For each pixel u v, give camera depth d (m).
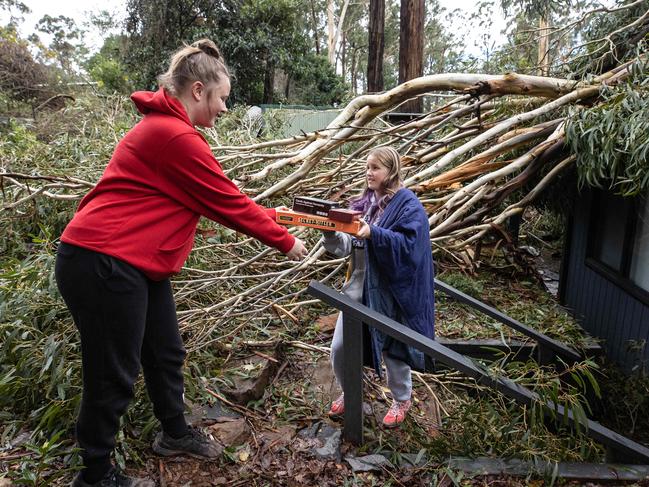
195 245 3.63
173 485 1.86
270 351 2.83
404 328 1.98
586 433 2.04
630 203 3.45
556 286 5.16
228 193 1.61
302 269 3.20
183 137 1.53
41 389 2.21
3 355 2.25
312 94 14.80
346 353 2.03
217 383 2.49
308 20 24.73
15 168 4.21
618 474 1.97
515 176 4.39
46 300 2.51
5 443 1.99
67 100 7.88
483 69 4.81
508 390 2.02
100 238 1.50
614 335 3.65
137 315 1.58
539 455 2.08
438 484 1.94
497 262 4.74
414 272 2.02
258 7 12.50
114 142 4.57
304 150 3.51
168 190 1.58
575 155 3.40
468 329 3.46
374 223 2.11
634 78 3.35
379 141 4.82
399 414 2.29
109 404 1.62
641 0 3.98
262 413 2.40
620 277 3.57
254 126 6.44
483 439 2.22
